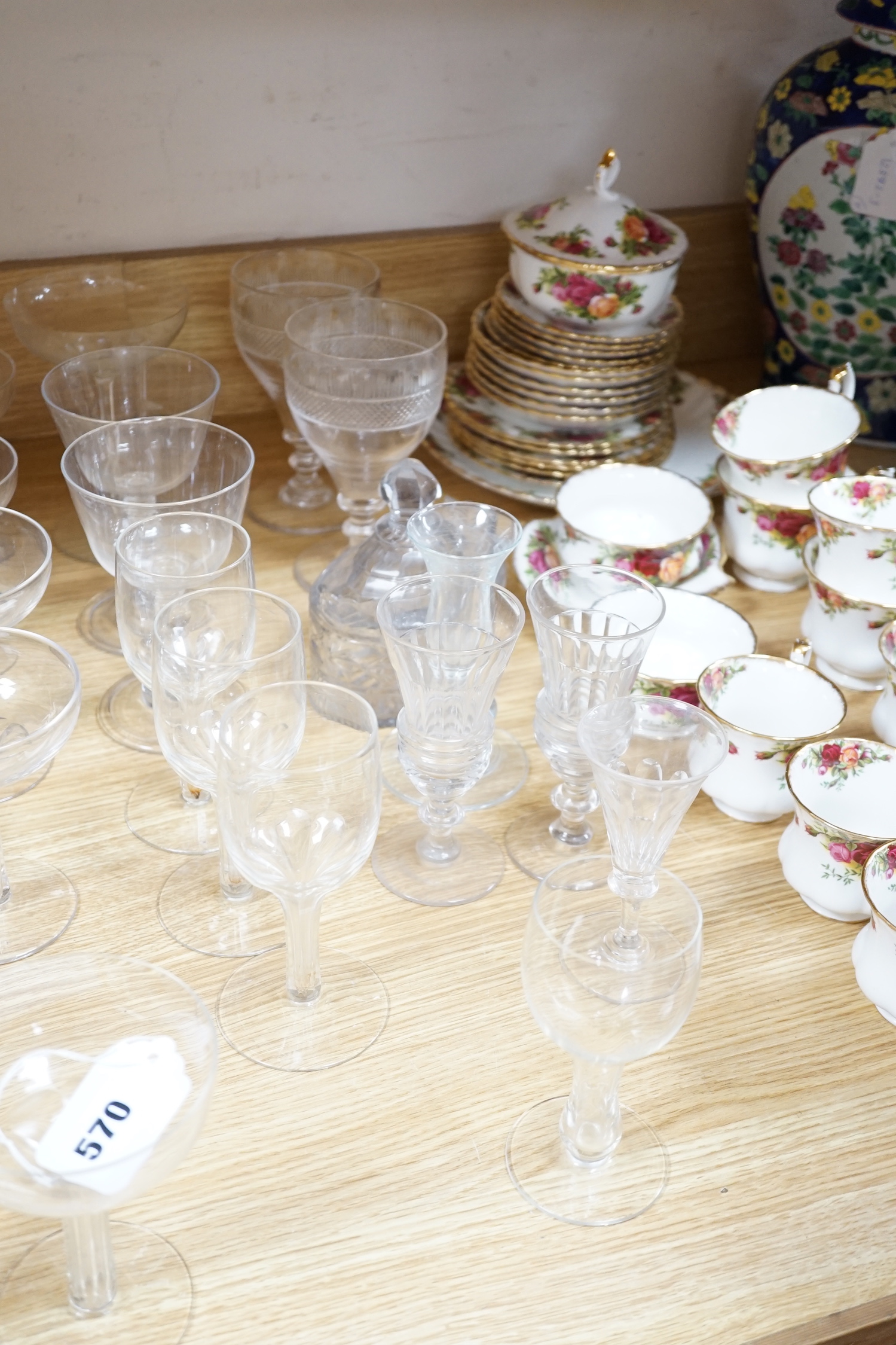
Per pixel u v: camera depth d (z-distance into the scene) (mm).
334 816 662
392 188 1226
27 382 1179
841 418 1103
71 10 1040
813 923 823
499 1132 686
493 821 890
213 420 1273
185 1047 559
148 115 1111
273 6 1090
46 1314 596
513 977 773
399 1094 702
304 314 1034
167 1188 650
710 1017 757
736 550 1114
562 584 846
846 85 1105
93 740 927
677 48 1247
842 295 1193
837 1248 642
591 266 1087
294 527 1152
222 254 1178
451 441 1200
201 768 749
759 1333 604
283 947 787
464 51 1172
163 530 857
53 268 1128
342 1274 618
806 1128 699
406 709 783
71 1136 543
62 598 1055
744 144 1333
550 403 1136
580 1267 626
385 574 917
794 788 806
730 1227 648
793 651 918
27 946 767
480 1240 635
